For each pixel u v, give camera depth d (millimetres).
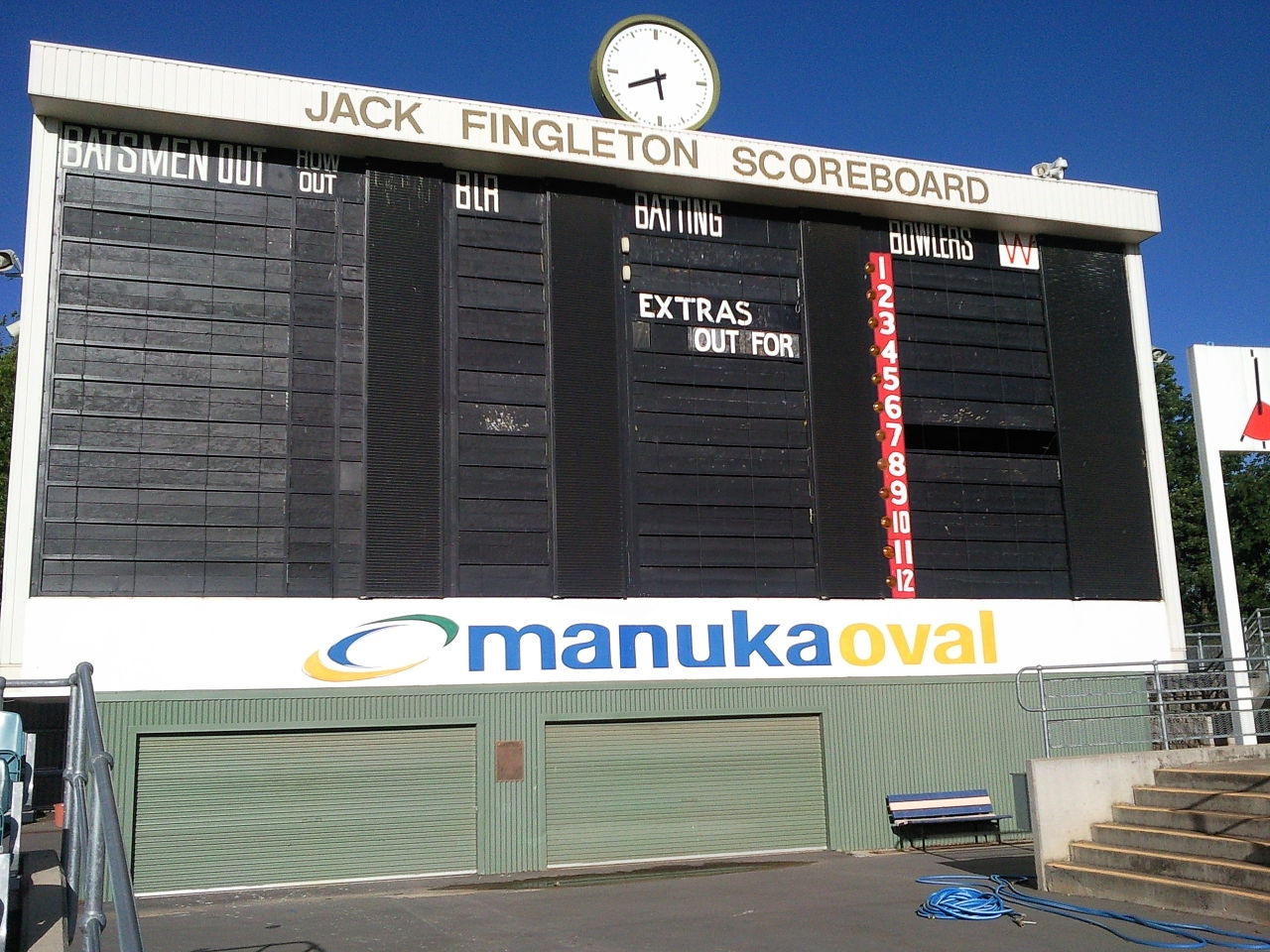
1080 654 18859
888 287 19141
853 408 18453
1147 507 19719
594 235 17688
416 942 10969
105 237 15539
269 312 16047
